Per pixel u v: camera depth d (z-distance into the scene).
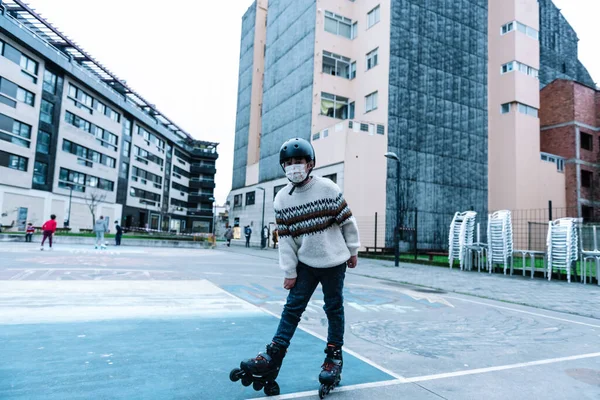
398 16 25.28
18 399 2.19
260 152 35.22
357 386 2.57
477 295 7.39
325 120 27.48
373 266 14.11
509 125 28.36
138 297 5.67
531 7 29.88
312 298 6.17
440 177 25.70
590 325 4.98
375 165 23.52
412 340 3.90
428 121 25.66
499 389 2.62
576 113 31.69
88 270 8.80
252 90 39.53
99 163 45.97
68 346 3.22
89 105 44.00
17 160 34.31
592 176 31.95
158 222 62.44
